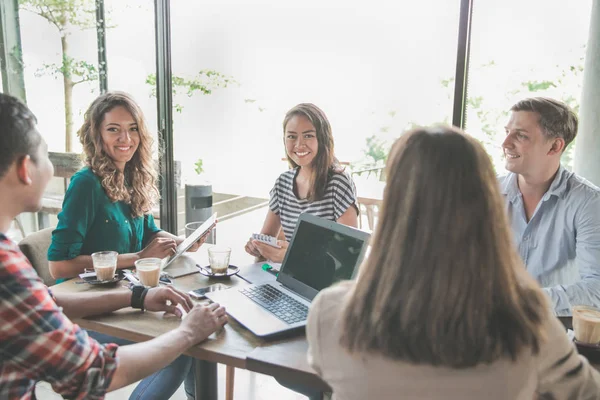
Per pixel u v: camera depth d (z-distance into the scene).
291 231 2.05
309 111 1.93
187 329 1.18
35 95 3.17
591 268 1.50
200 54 3.13
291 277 1.51
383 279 0.69
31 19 3.09
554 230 1.64
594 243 1.51
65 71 3.13
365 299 0.70
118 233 1.88
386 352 0.67
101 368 0.94
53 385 0.91
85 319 1.32
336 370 0.73
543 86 2.19
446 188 0.67
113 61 3.09
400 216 0.69
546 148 1.57
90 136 1.87
